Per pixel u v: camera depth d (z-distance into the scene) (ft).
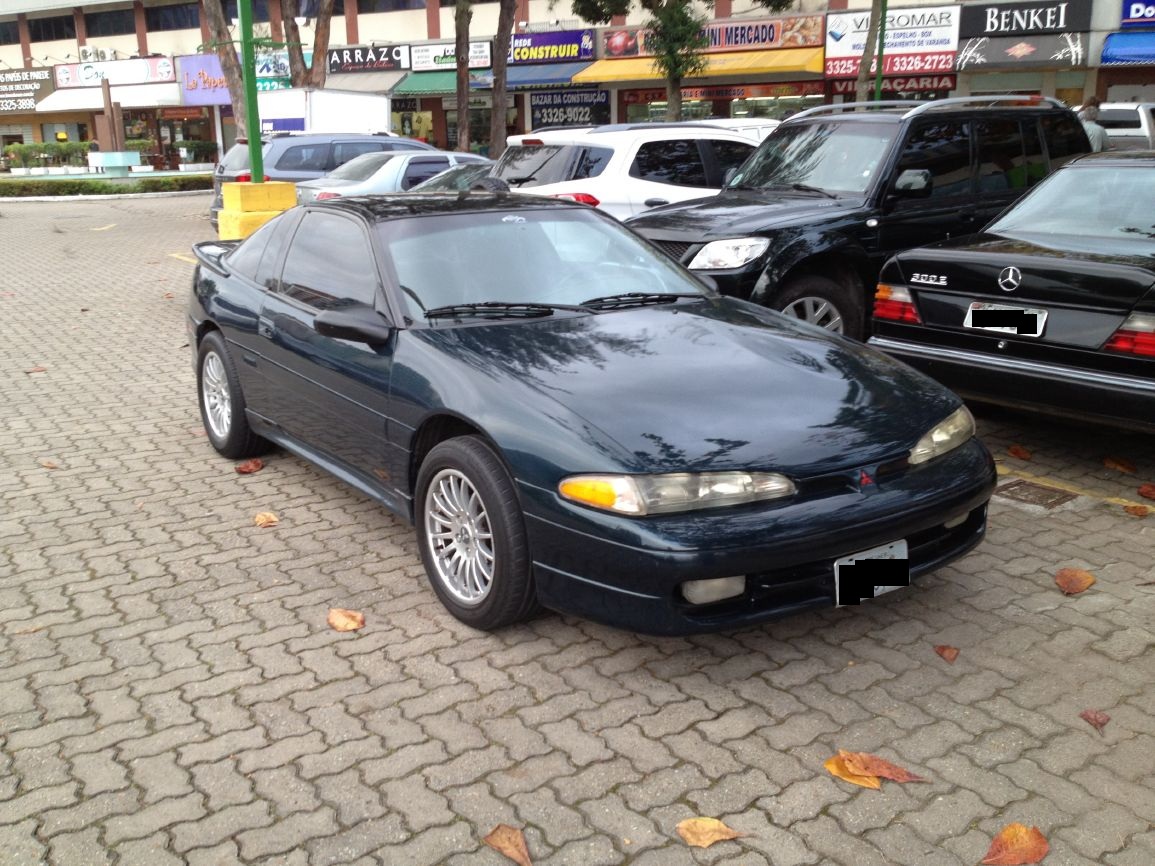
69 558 15.12
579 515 10.91
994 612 13.12
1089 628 12.68
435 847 8.97
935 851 8.84
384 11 113.80
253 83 34.91
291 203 36.11
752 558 10.55
